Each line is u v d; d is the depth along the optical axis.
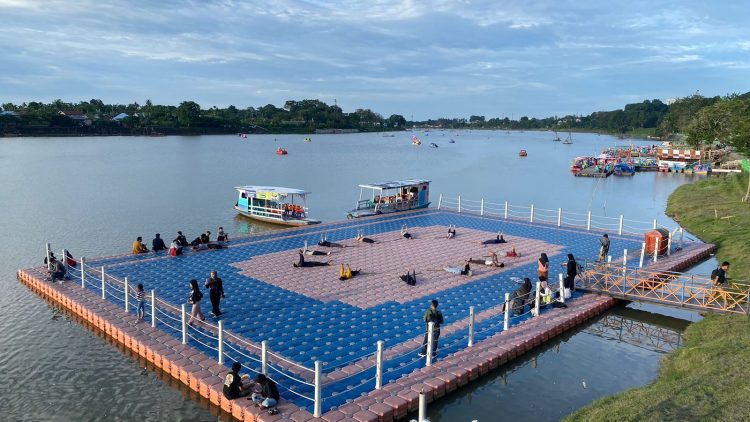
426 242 38.44
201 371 17.95
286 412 15.25
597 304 25.31
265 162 121.44
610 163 107.38
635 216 57.06
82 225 49.00
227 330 21.44
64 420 16.81
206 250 35.16
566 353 21.86
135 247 34.06
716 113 111.88
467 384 18.22
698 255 34.94
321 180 88.38
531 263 32.53
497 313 23.94
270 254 34.44
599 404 16.03
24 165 102.50
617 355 21.66
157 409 17.41
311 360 18.77
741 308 23.08
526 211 61.06
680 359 19.20
